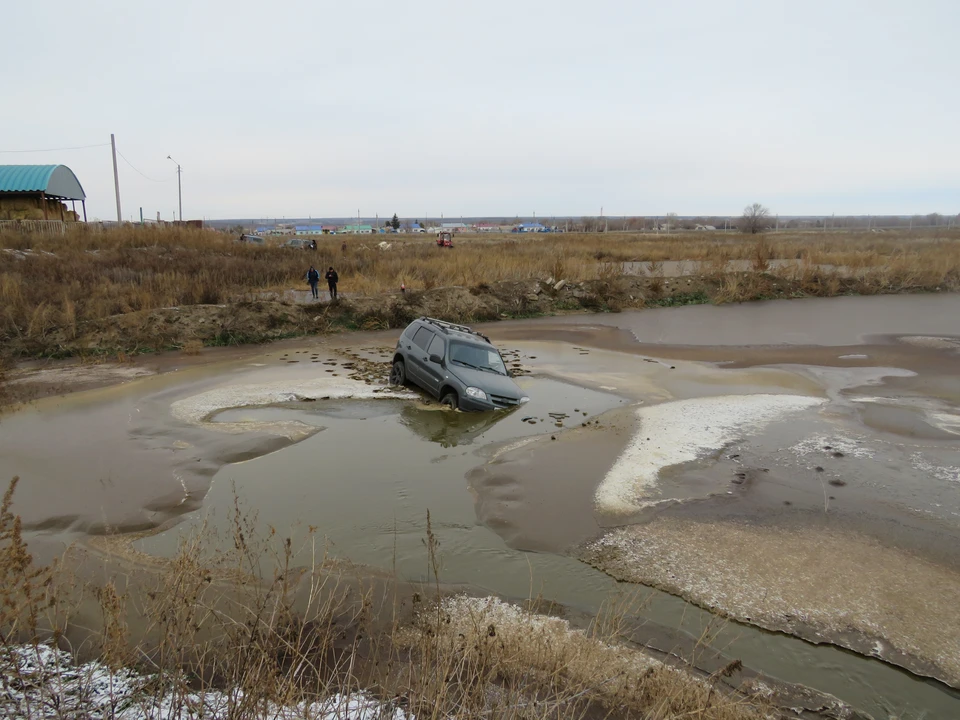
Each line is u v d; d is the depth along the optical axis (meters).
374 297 24.61
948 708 4.95
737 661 4.62
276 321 21.44
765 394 14.41
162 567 6.44
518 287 28.06
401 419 12.06
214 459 9.62
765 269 34.50
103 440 10.34
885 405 13.49
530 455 10.11
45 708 4.06
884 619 6.03
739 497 8.68
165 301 21.64
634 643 5.47
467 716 4.01
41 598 4.80
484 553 7.09
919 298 32.12
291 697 4.07
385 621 5.65
